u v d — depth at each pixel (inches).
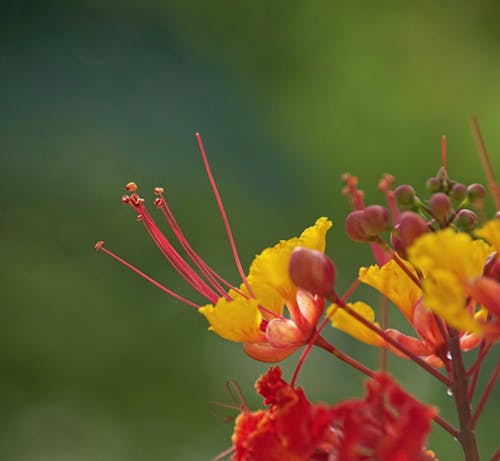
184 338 453.7
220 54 574.2
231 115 554.6
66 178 494.9
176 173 517.0
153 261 474.0
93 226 479.8
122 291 462.3
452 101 544.4
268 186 531.5
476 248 154.1
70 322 448.1
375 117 543.8
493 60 554.6
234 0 589.0
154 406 440.1
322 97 556.7
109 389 440.1
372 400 135.5
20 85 535.5
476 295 136.9
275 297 166.7
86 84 543.5
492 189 158.7
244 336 159.0
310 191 533.0
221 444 433.7
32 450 424.2
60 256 468.1
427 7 569.3
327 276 148.9
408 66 556.4
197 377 446.0
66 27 561.0
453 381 155.5
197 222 499.2
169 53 567.5
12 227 472.7
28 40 551.5
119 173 505.0
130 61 558.6
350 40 567.2
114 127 529.3
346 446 134.3
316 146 544.4
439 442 425.7
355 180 175.9
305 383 446.0
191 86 559.8
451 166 528.7
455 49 558.9
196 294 462.6
